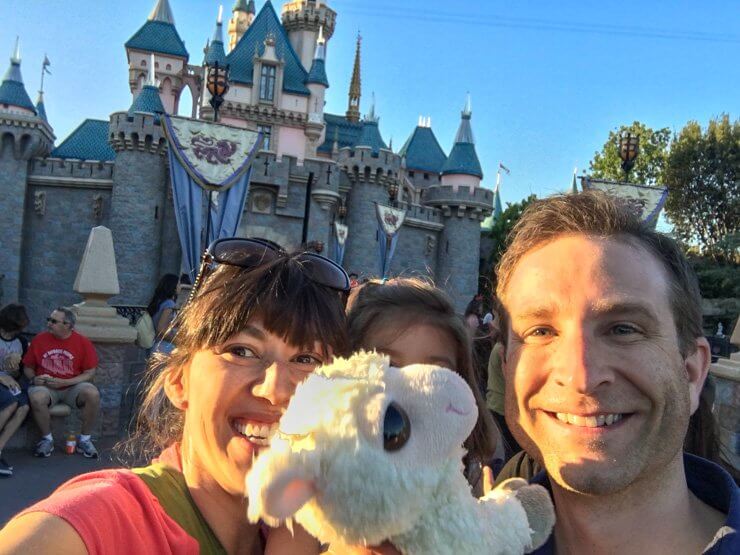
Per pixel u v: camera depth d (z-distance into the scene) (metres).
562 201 0.55
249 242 0.64
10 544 0.41
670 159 15.95
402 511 0.39
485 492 0.63
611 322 0.49
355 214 14.13
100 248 3.01
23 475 2.19
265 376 0.57
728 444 2.53
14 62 16.42
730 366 2.79
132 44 19.39
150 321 3.47
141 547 0.48
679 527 0.50
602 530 0.51
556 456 0.50
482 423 0.80
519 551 0.46
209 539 0.58
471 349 0.81
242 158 6.84
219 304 0.59
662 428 0.49
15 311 2.57
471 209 15.68
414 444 0.40
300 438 0.40
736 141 15.05
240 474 0.56
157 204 13.01
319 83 17.92
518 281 0.54
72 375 2.55
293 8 21.52
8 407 2.26
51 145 14.50
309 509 0.40
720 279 10.98
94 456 2.47
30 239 13.65
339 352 0.63
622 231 0.52
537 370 0.51
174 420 0.77
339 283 0.64
